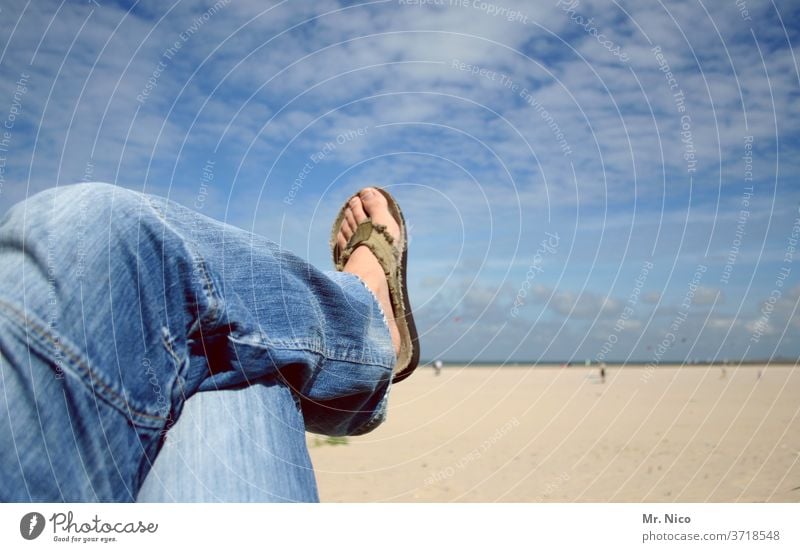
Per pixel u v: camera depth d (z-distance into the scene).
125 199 0.74
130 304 0.69
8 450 0.58
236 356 0.82
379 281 1.83
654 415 7.80
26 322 0.61
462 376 26.45
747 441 5.07
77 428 0.63
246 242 0.89
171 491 0.73
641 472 3.79
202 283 0.78
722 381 20.61
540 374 29.31
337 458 4.43
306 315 0.95
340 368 1.04
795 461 3.95
